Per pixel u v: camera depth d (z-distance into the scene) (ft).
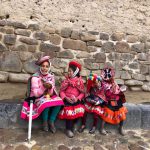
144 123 13.92
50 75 12.23
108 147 11.50
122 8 18.40
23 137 11.51
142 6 18.78
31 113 11.30
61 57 17.46
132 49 18.63
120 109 12.75
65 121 12.76
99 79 12.59
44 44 17.15
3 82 16.51
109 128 13.28
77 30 17.66
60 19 17.38
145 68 18.90
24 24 16.80
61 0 17.37
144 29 18.85
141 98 16.56
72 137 12.00
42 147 10.85
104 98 12.62
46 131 12.19
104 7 18.10
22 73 16.87
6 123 12.23
